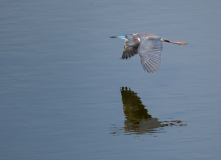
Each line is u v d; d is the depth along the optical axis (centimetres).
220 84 1433
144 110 1262
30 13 2495
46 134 1123
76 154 1000
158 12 2442
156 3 2672
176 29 2089
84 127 1160
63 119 1218
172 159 957
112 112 1259
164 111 1245
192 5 2602
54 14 2462
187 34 2005
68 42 1956
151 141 1059
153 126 1151
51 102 1343
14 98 1377
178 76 1536
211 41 1894
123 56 1428
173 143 1043
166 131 1117
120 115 1234
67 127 1165
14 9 2602
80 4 2692
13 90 1442
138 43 1236
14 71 1616
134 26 2161
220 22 2189
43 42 1959
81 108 1293
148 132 1114
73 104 1326
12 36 2059
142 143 1051
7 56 1778
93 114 1246
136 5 2638
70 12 2497
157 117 1209
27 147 1048
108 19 2319
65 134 1120
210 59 1688
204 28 2091
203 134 1086
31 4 2730
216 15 2330
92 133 1120
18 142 1077
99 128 1151
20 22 2309
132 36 1250
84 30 2131
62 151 1017
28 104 1330
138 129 1135
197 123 1155
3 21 2334
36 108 1298
